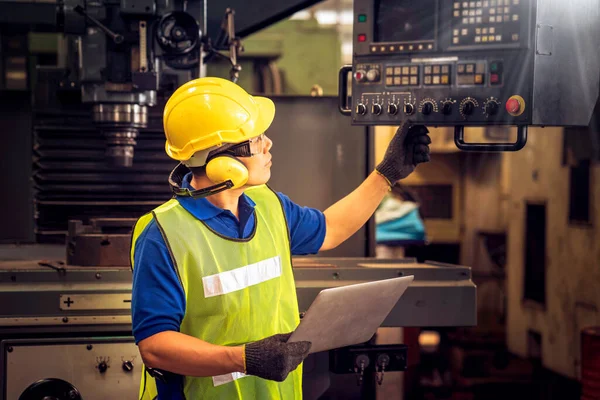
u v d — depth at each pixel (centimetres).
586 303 397
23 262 241
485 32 186
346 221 187
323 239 184
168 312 149
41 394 211
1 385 210
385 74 195
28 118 304
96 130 266
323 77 396
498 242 493
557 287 429
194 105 162
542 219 468
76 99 265
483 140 469
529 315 457
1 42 370
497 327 484
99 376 213
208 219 161
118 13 229
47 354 211
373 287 155
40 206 268
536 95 184
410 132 195
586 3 188
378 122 196
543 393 400
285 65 393
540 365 446
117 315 213
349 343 168
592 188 396
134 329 151
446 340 456
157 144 268
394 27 196
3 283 213
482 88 187
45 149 265
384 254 436
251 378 165
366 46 196
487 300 489
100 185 268
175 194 164
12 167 305
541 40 183
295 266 229
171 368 148
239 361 144
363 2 196
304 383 233
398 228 438
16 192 306
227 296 158
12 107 303
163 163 270
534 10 182
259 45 384
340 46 397
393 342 239
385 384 246
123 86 232
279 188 279
